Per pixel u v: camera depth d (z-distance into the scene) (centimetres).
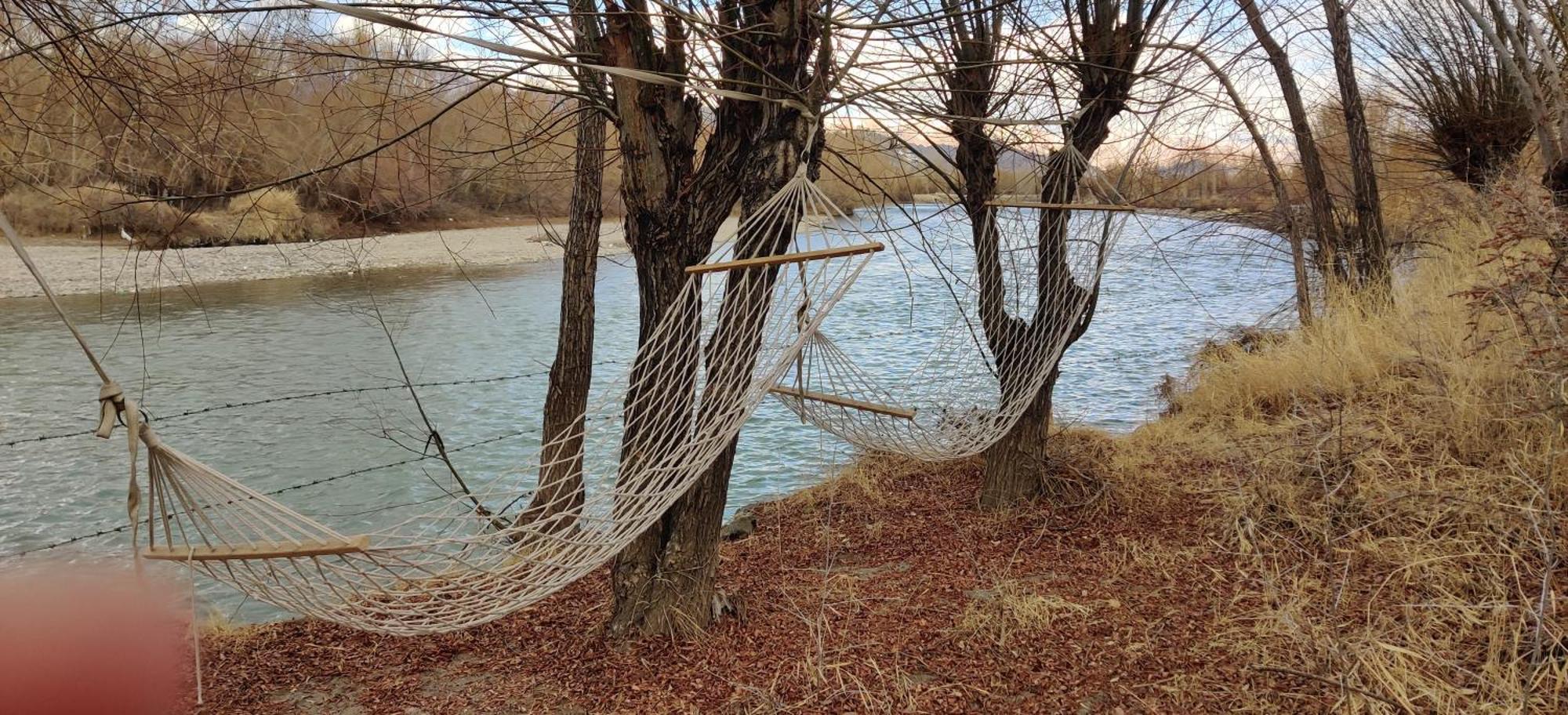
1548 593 311
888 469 603
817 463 742
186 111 396
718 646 354
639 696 323
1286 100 842
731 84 316
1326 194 847
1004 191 507
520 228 2817
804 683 325
